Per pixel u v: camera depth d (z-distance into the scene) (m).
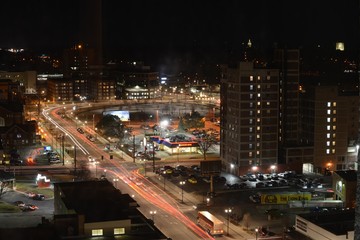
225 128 195.25
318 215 111.94
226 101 193.38
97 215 92.75
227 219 135.75
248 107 185.12
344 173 151.50
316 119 190.88
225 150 196.62
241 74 183.00
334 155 194.75
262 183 173.38
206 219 129.12
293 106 195.62
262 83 185.25
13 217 135.25
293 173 187.25
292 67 193.38
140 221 95.50
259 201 154.75
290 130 196.25
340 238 98.44
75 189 114.62
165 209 148.12
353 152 196.00
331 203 147.75
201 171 162.75
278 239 122.44
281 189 169.50
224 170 197.25
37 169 196.12
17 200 153.62
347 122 194.25
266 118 187.38
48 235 86.94
